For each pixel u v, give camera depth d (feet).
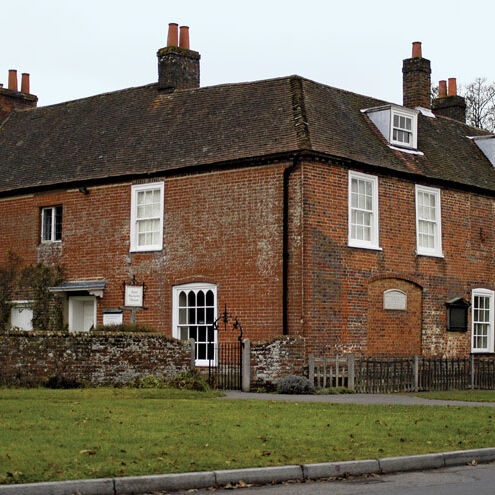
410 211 82.89
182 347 66.03
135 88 96.12
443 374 75.97
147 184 82.33
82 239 86.53
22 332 61.11
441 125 99.04
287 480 33.14
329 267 73.92
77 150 91.91
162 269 80.43
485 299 91.61
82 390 57.00
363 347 76.33
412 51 99.45
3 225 93.30
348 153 76.59
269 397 60.13
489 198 93.15
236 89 84.99
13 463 31.37
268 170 74.49
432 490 31.60
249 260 74.84
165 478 30.94
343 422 44.27
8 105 108.06
